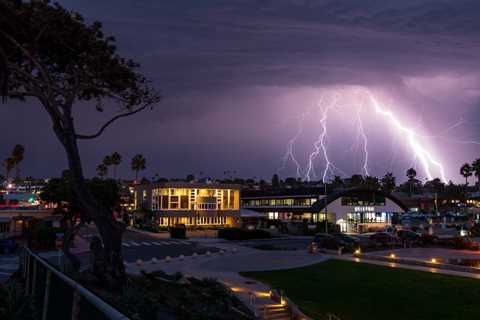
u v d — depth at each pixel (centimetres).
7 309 1028
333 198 8694
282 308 2569
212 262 4375
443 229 9069
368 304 2862
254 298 2778
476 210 10494
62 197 4962
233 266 4144
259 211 10350
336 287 3303
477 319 2495
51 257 4122
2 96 2147
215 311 2078
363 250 5303
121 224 2069
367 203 9006
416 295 3038
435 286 3269
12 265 3641
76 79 2233
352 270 3984
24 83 2214
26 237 5731
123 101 2414
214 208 8369
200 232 7831
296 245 6203
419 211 14488
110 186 5800
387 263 4394
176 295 2348
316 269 4034
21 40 2195
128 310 1256
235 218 8625
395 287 3278
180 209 8156
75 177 2050
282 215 9750
